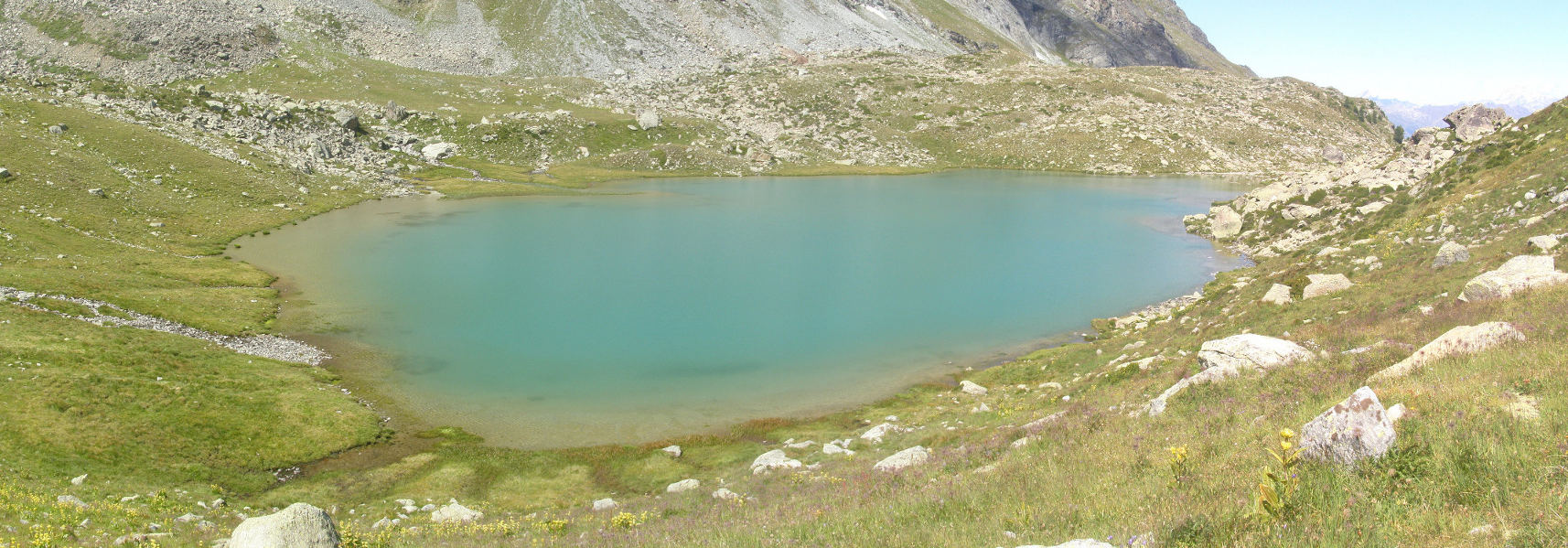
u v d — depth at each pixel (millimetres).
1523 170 58094
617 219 111938
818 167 194125
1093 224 111312
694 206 127938
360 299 64000
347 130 163625
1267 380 20906
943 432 32250
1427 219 59969
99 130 104875
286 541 15523
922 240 97062
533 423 40594
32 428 31344
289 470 34188
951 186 165000
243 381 42281
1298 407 16969
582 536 20953
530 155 182750
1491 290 26406
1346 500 10352
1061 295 68938
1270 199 98312
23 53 182375
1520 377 14164
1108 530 11727
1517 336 18000
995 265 81750
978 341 55188
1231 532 10055
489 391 44938
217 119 133375
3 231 65812
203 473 31844
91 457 30500
